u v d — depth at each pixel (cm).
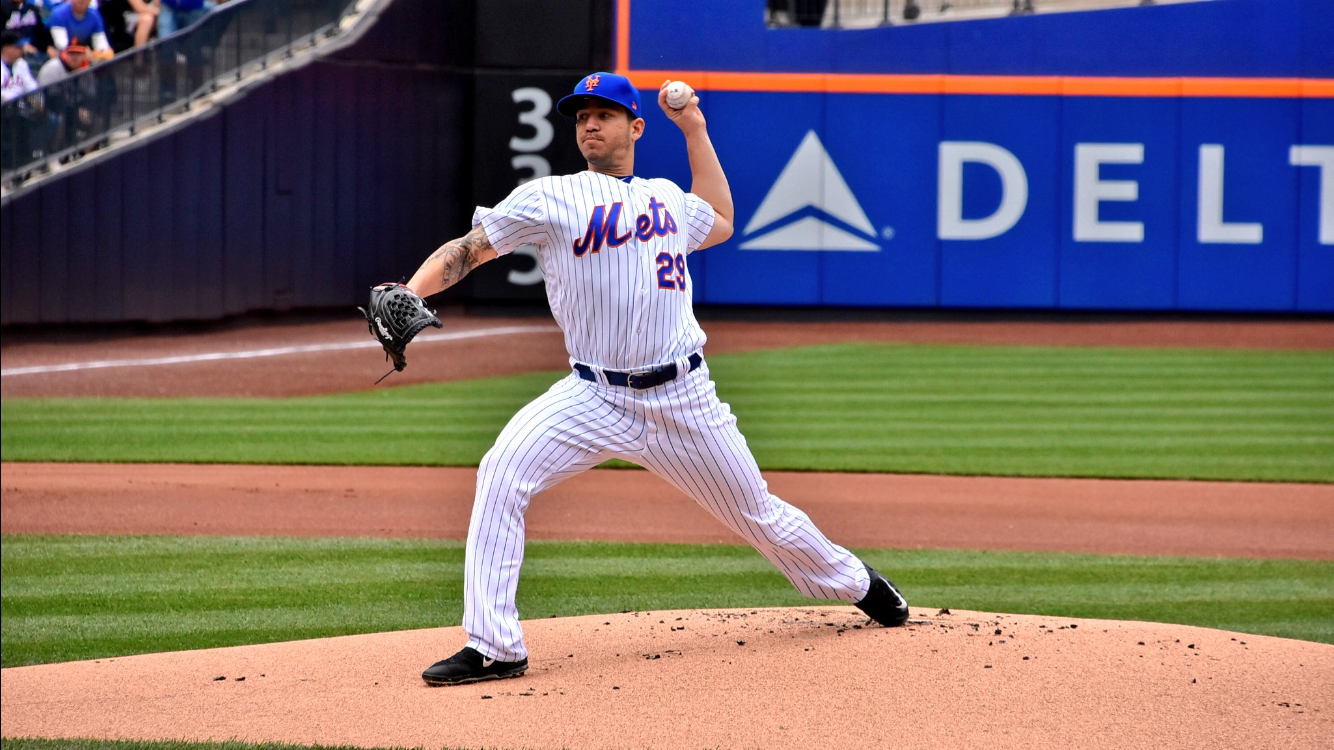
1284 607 2042
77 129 5925
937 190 6919
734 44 6831
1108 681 1313
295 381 5050
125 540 2506
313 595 2084
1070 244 6931
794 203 6919
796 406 4512
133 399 4600
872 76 6850
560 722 1198
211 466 3384
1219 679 1327
